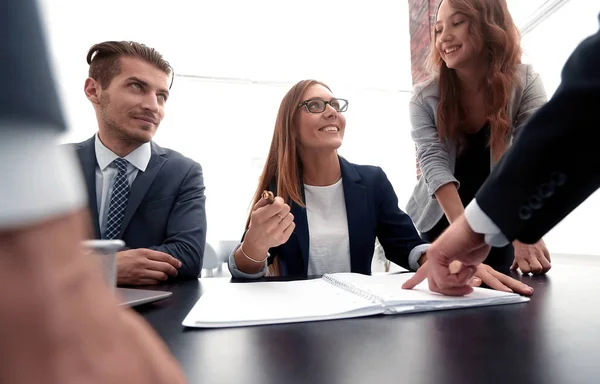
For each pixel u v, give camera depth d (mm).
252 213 911
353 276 772
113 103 1168
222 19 3531
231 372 313
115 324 151
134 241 1140
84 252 146
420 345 373
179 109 3695
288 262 1146
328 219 1239
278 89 3949
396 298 513
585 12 1973
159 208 1171
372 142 4156
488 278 653
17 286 120
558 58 2127
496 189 417
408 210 1465
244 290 641
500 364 322
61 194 135
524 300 559
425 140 1246
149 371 153
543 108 379
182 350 365
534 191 385
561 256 1319
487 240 453
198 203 1200
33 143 124
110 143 1211
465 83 1207
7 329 119
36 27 120
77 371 129
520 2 2363
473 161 1261
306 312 475
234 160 3785
